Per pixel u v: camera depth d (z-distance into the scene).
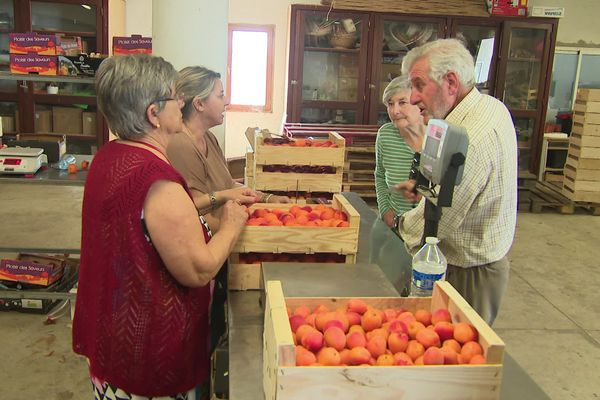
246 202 1.94
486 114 1.62
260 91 6.29
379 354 1.05
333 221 1.78
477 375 0.99
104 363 1.35
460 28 5.94
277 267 1.60
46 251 3.11
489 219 1.70
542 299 3.88
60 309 3.31
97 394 1.43
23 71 2.92
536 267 4.47
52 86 5.45
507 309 3.71
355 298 1.27
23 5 5.22
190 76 2.20
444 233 1.65
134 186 1.26
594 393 2.81
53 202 4.62
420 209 1.65
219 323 1.79
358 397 0.97
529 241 5.09
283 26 6.12
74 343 1.45
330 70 5.97
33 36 2.91
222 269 1.88
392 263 1.95
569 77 6.73
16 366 2.77
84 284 1.37
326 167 2.77
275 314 1.06
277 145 2.69
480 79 3.28
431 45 1.66
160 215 1.27
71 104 5.50
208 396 1.69
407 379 0.98
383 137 2.75
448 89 1.63
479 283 1.76
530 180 6.14
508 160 1.64
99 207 1.30
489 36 5.93
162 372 1.36
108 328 1.33
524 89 6.15
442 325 1.12
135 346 1.32
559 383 2.89
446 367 0.98
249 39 6.15
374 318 1.16
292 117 5.88
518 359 3.10
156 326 1.32
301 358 1.00
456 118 1.63
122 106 1.30
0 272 3.21
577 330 3.46
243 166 4.29
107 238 1.30
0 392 2.57
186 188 1.34
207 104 2.22
